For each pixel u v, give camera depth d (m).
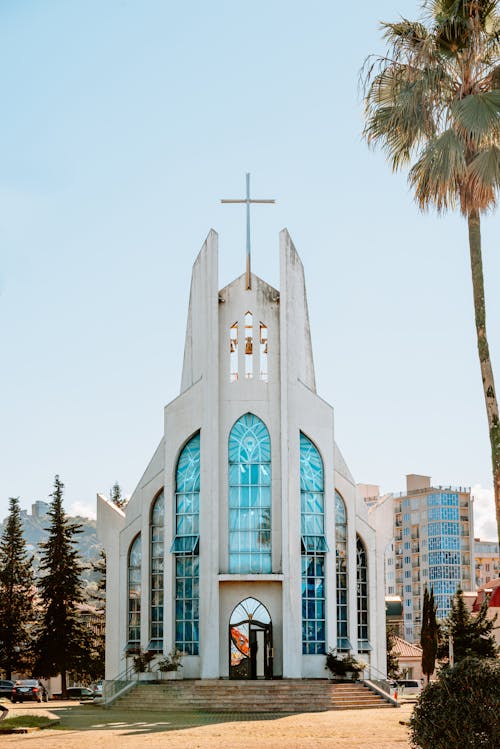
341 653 52.06
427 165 28.12
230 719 37.84
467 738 18.62
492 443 26.23
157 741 28.45
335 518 53.72
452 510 143.75
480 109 27.42
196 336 54.97
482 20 28.91
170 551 51.94
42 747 26.75
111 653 55.09
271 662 50.38
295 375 52.72
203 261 54.06
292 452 51.62
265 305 54.00
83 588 76.56
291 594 50.06
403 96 28.34
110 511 56.75
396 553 149.38
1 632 77.12
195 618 51.22
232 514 51.78
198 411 52.56
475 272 27.53
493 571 157.12
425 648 47.00
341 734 30.33
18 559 79.81
